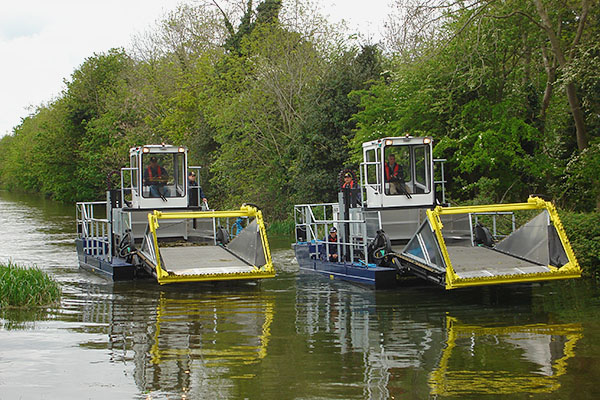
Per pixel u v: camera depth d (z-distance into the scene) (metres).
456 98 21.23
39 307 12.44
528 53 21.30
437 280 11.95
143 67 47.88
